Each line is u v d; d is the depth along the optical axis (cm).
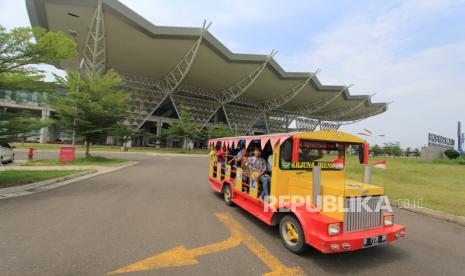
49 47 756
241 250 416
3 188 750
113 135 1866
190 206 682
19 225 482
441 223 647
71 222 509
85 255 368
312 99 6550
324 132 509
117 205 652
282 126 7688
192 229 502
